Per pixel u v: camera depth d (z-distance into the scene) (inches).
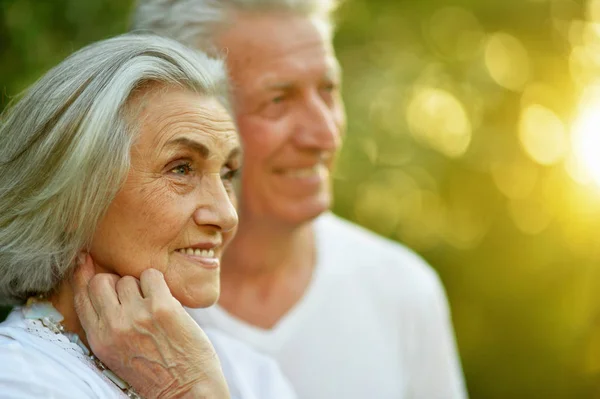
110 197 76.6
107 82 76.2
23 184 77.1
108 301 78.4
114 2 133.4
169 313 78.7
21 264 78.0
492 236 200.5
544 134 197.3
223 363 96.4
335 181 170.6
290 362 115.5
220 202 80.5
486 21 187.9
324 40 109.6
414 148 178.5
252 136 106.9
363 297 121.8
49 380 73.5
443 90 186.7
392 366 121.6
